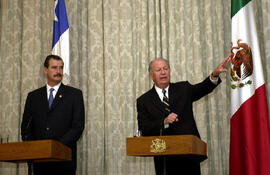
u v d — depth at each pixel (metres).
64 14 4.58
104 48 4.98
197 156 2.96
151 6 4.94
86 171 4.71
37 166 3.39
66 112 3.54
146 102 3.30
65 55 4.46
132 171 4.62
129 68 4.88
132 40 4.95
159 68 3.36
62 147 2.91
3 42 5.12
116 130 4.76
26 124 3.62
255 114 3.88
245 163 3.77
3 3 5.21
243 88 3.94
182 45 4.83
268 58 4.52
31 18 5.13
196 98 3.46
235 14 4.11
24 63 5.02
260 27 4.69
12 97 4.95
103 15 5.06
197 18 4.85
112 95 4.85
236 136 3.94
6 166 4.75
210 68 4.72
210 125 4.64
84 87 4.90
